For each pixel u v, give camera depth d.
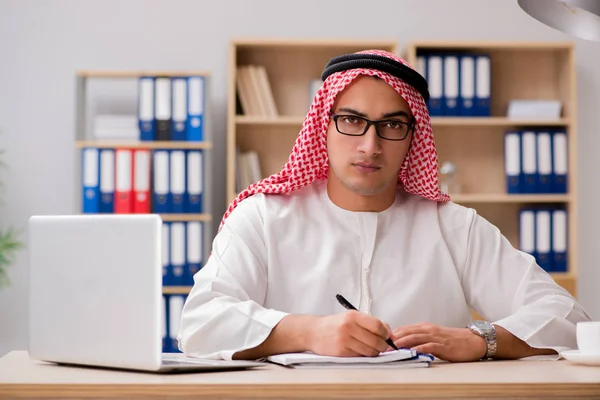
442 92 5.06
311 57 5.27
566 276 4.93
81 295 1.59
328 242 2.14
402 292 2.11
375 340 1.63
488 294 2.16
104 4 5.27
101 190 4.88
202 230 4.87
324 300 2.08
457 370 1.56
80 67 5.26
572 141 5.03
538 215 5.05
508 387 1.35
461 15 5.36
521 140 5.07
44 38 5.25
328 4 5.33
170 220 4.85
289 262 2.12
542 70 5.31
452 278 2.15
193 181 4.89
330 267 2.10
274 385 1.33
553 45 5.07
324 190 2.24
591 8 1.77
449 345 1.78
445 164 5.06
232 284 1.97
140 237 1.51
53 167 5.25
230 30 5.30
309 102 5.21
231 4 5.30
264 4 5.31
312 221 2.18
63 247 1.62
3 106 5.23
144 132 4.90
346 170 2.08
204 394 1.34
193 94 4.90
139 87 4.92
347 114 2.07
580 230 5.37
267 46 5.11
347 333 1.64
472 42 5.04
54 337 1.64
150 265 1.50
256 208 2.17
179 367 1.49
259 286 2.07
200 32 5.30
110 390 1.36
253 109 5.06
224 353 1.75
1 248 4.90
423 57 5.07
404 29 5.35
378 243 2.16
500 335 1.83
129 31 5.28
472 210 2.26
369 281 2.12
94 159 4.87
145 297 1.50
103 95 5.29
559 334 1.89
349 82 2.06
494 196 5.00
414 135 2.17
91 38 5.26
